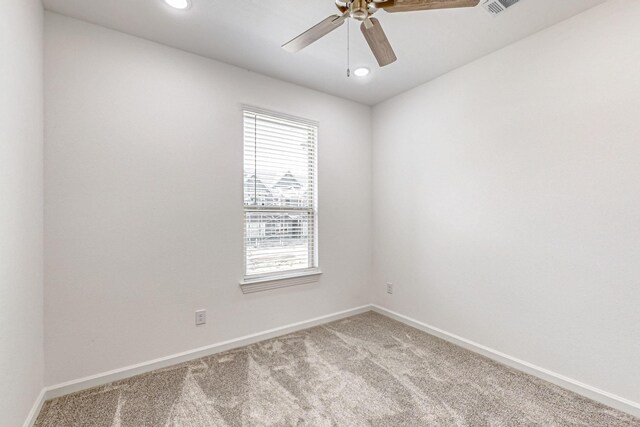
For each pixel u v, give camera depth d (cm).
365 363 232
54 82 188
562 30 199
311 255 314
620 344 176
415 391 196
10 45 137
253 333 271
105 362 205
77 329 196
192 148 238
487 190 243
